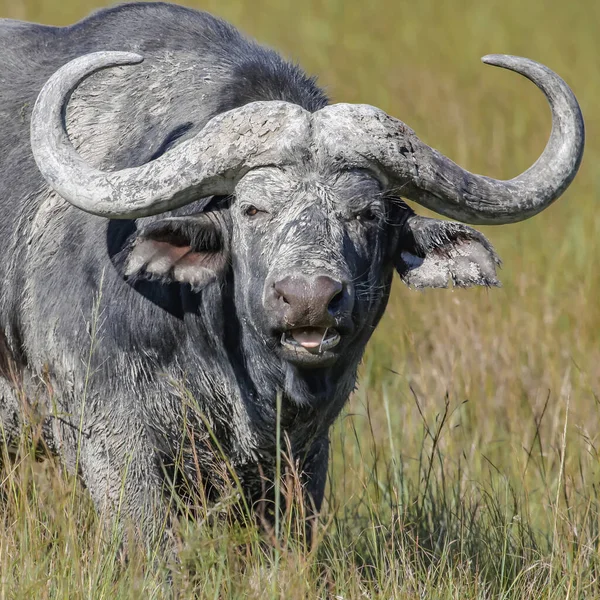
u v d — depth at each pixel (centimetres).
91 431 1823
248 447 1864
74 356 1822
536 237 3309
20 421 1972
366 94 4375
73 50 2041
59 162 1656
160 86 1911
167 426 1825
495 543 1931
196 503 1795
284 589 1588
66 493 1741
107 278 1795
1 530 1744
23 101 2036
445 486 2158
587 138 4122
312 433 1866
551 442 2295
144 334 1788
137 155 1858
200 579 1661
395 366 2648
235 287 1734
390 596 1703
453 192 1728
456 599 1709
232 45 1978
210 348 1802
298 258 1545
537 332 2684
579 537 1877
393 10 6325
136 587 1614
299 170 1644
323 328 1544
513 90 4516
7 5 5166
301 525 1838
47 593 1586
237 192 1672
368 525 2012
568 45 5506
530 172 1761
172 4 2072
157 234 1684
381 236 1719
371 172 1677
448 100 4231
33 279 1892
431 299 2794
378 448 2319
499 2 6638
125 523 1805
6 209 1983
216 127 1662
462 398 2473
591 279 2845
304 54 5153
